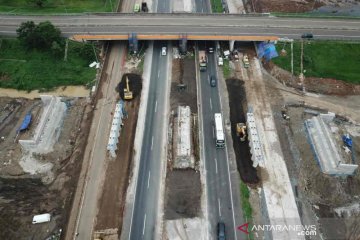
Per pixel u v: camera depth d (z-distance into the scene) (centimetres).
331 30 10412
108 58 10238
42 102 9181
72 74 9756
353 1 12862
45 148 7919
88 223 6800
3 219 6806
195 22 10512
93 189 7319
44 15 10869
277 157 7906
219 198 7156
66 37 10112
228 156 7881
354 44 10044
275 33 10194
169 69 9912
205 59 10044
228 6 12362
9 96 9438
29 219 6831
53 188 7350
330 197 7225
